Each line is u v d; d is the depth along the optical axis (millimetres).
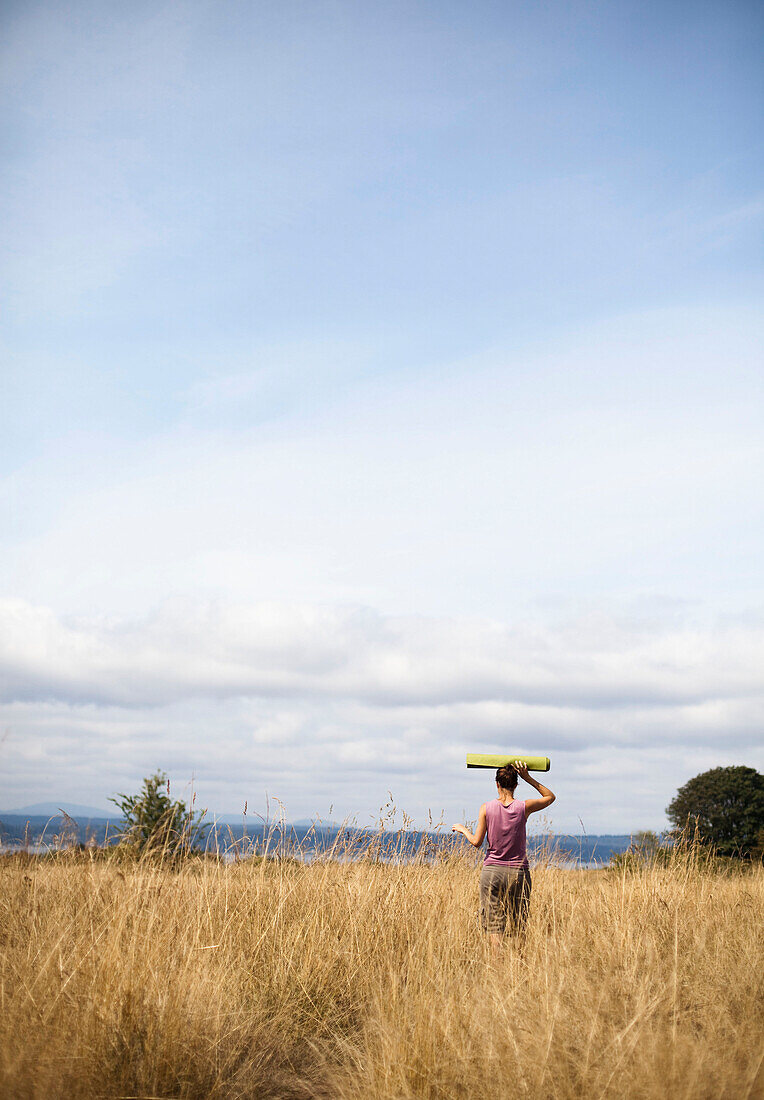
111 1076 3863
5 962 4906
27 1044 3902
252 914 6301
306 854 7574
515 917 6496
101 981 4445
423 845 8016
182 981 4656
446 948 6016
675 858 8656
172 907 6051
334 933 6203
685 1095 3346
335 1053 4734
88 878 6680
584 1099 3500
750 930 6352
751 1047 3900
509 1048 3977
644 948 5676
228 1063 4238
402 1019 4504
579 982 4773
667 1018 4324
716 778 37625
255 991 5352
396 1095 3783
